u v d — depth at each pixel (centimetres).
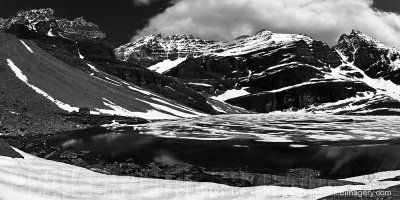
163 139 5678
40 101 8844
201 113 18150
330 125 10931
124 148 4538
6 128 5544
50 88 10212
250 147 5047
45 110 8275
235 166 3600
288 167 3612
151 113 12962
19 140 4809
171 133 6800
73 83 11688
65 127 6844
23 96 8625
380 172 3344
